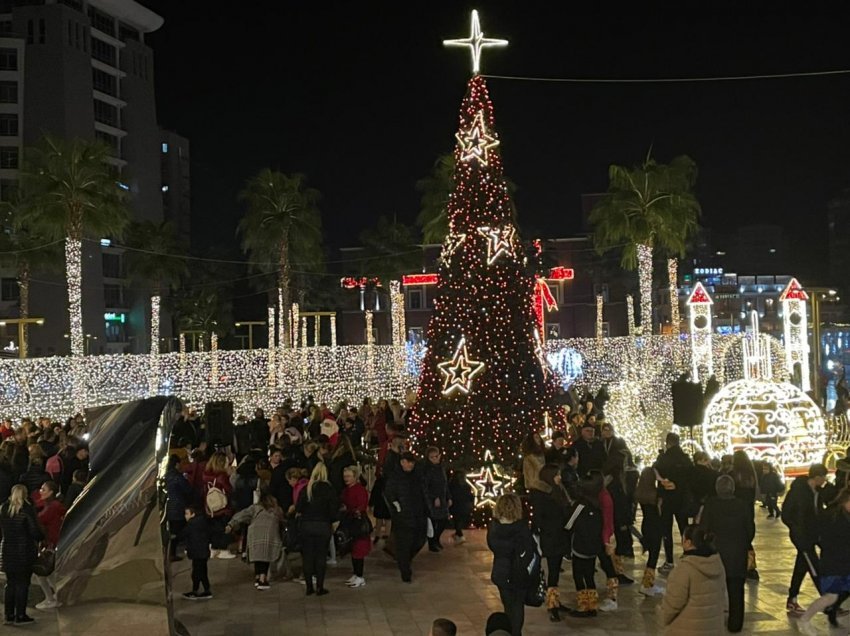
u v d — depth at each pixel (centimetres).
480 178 1769
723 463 1291
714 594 823
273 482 1433
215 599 1243
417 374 4797
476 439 1692
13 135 8062
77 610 741
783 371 3394
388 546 1459
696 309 4197
